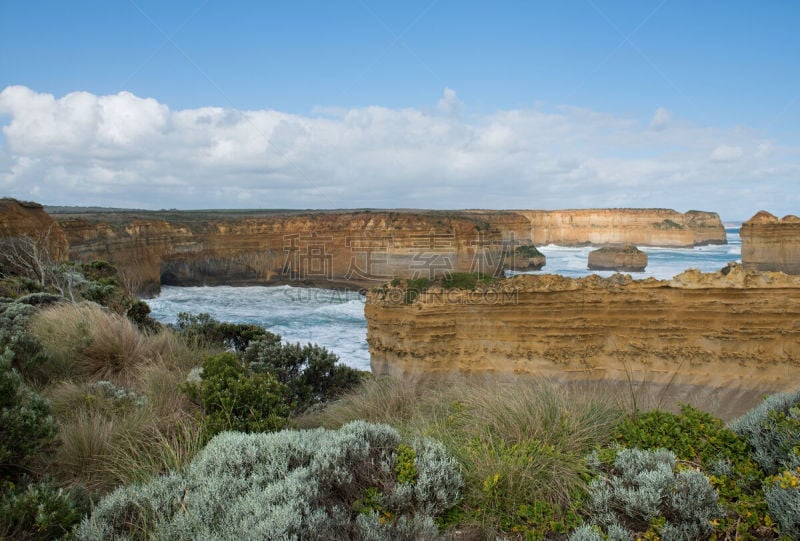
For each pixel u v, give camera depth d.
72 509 3.00
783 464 3.57
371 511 3.20
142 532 2.94
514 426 4.62
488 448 4.30
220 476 3.42
